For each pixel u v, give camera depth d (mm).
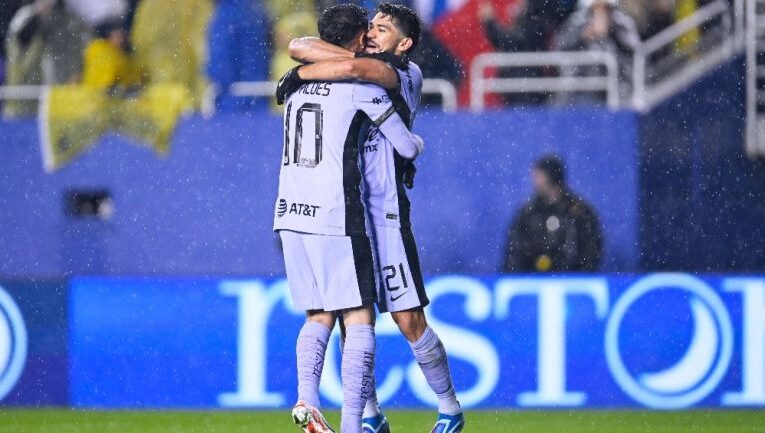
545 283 26859
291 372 26844
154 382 27141
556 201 30438
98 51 32969
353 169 16938
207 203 31656
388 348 26547
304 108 17109
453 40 34625
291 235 17250
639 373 26812
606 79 33875
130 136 31938
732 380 26891
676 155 32188
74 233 31812
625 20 34688
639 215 31828
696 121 32812
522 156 31469
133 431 23578
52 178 31984
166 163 31828
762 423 24547
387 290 17641
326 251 16922
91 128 32031
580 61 34031
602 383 26766
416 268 17766
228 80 33438
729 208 32281
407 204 17828
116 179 31859
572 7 35000
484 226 31188
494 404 26641
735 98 33469
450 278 26797
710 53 34312
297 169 17125
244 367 26953
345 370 17062
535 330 26781
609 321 26844
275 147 31641
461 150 31312
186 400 27062
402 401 26500
